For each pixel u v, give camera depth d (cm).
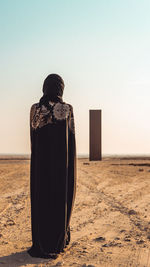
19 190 1400
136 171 2941
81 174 2467
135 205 1002
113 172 2758
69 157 513
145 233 645
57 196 494
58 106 511
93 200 1111
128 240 590
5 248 545
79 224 735
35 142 505
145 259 484
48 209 493
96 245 560
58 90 523
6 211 920
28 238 623
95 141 6600
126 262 468
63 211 496
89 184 1677
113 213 870
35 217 497
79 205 1003
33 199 503
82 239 601
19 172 2753
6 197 1189
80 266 447
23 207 982
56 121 503
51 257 484
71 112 518
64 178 497
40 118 504
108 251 522
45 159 496
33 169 506
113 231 668
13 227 723
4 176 2242
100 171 2909
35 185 499
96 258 485
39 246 491
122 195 1245
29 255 501
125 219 789
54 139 499
